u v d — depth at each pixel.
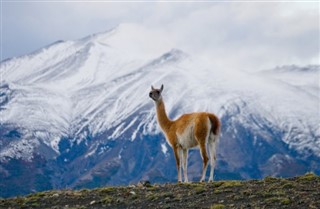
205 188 61.34
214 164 69.81
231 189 59.88
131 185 67.44
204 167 69.62
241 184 61.78
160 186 64.94
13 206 61.62
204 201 56.72
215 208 53.50
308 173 65.31
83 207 58.03
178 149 73.88
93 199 61.56
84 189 67.38
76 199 62.03
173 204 56.72
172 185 64.69
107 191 64.00
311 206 51.72
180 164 73.94
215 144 70.94
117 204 58.72
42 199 62.97
